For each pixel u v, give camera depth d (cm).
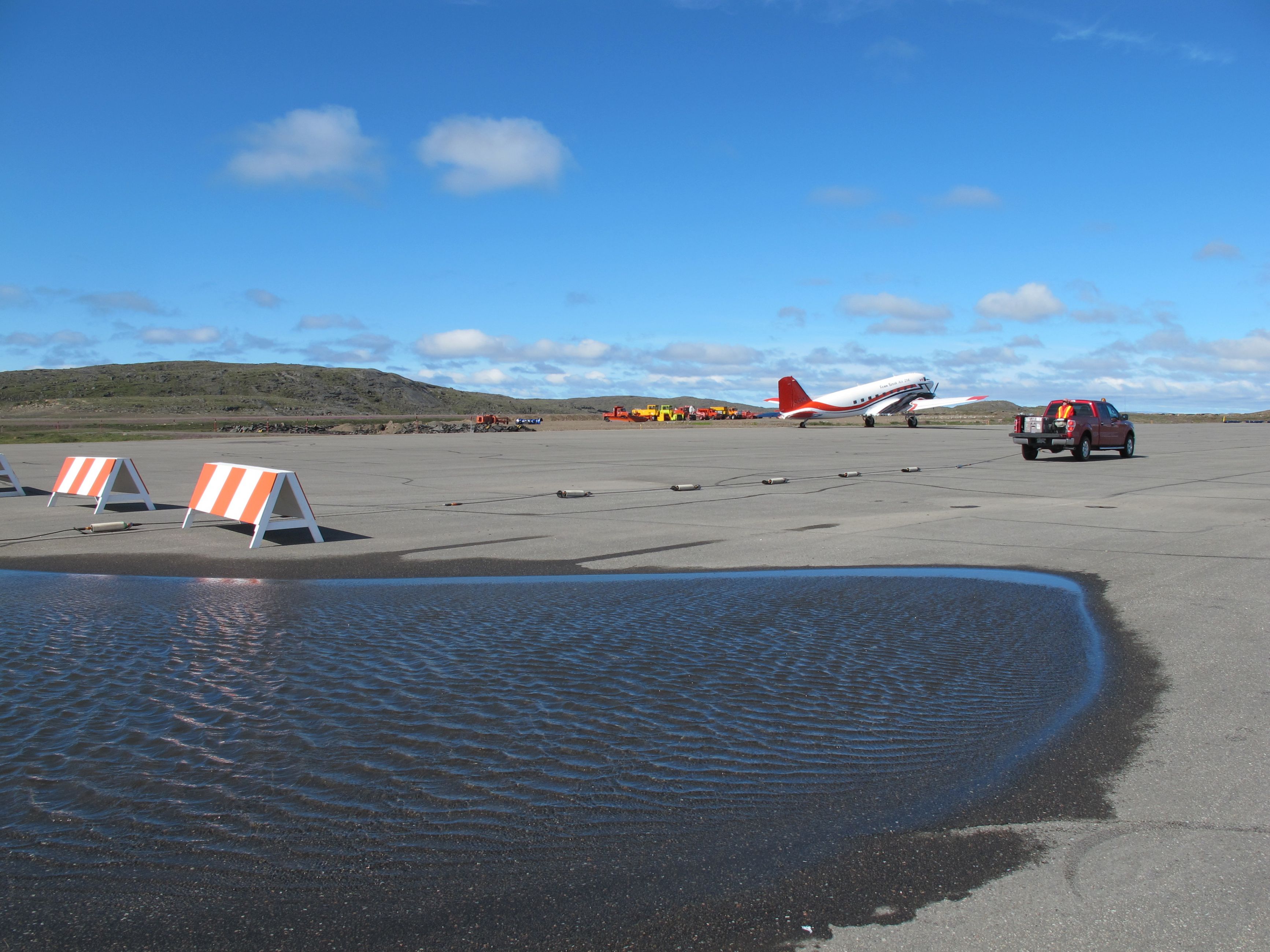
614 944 261
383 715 460
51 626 662
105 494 1417
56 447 3906
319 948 260
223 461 2752
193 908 281
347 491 1755
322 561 965
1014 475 2088
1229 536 1105
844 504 1500
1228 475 2088
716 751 411
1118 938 262
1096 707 475
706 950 258
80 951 259
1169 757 404
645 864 308
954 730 439
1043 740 426
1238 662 561
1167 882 294
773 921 273
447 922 273
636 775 383
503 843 323
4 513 1442
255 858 313
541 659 569
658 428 7981
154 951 259
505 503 1525
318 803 356
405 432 6606
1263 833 329
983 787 372
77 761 400
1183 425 8400
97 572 903
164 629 653
